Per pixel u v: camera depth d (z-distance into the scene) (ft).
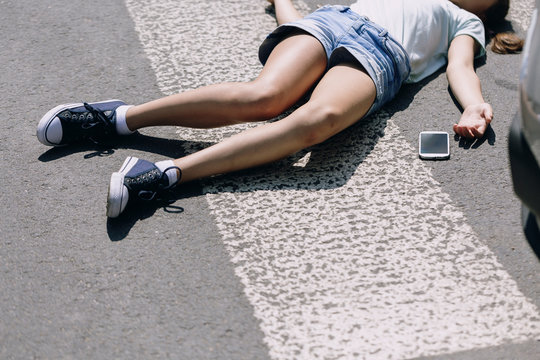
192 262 9.61
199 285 9.28
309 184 10.84
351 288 9.20
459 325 8.70
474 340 8.52
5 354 8.51
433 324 8.72
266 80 11.06
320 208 10.42
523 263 9.51
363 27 11.99
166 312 8.93
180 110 11.24
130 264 9.60
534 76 7.91
